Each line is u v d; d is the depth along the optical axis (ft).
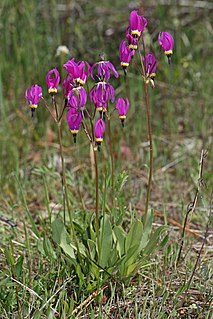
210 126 21.17
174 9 25.23
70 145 19.89
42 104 21.02
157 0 24.76
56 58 23.24
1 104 20.21
